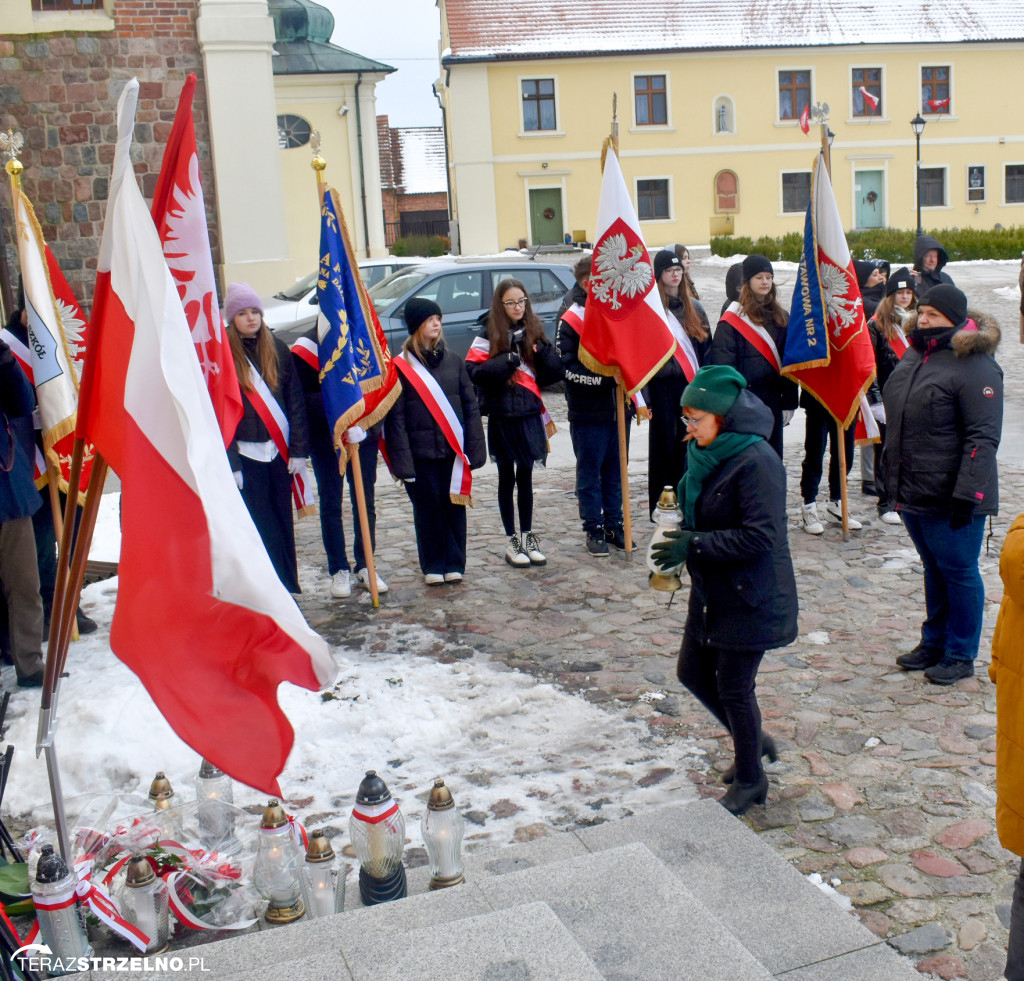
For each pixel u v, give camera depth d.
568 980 2.47
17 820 4.02
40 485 5.66
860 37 36.78
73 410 5.59
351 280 6.01
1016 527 2.51
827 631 5.66
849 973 2.96
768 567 3.71
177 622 2.58
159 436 2.53
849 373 6.83
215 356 5.25
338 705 4.84
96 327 2.60
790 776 4.16
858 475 9.02
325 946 2.86
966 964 3.07
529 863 3.52
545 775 4.24
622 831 3.71
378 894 3.29
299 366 6.29
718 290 24.30
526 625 5.91
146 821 3.66
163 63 14.60
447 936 2.67
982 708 4.66
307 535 8.02
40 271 5.50
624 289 6.45
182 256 5.00
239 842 3.77
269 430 5.88
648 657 5.40
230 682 2.62
